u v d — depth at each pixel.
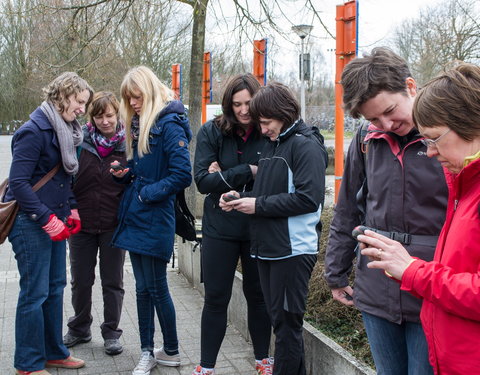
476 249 1.56
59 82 3.12
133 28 10.23
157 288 3.37
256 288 3.30
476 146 1.57
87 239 3.71
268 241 2.73
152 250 3.26
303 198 2.63
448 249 1.64
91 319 3.91
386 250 1.73
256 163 3.20
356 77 1.93
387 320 2.07
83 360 3.61
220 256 3.15
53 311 3.38
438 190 1.93
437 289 1.59
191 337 4.02
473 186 1.59
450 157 1.59
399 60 1.93
